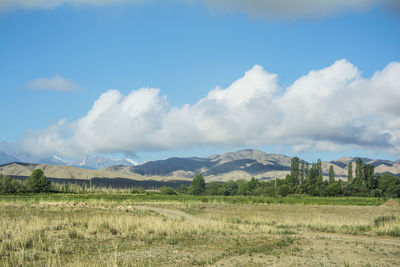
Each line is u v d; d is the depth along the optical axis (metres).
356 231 40.00
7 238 26.67
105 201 91.56
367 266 21.98
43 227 32.50
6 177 139.00
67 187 172.00
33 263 20.67
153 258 23.22
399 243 31.95
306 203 93.06
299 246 29.05
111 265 20.30
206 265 21.72
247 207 75.94
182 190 195.75
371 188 153.50
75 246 26.52
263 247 27.92
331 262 23.09
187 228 35.69
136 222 37.12
